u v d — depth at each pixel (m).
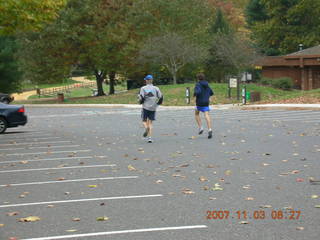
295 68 49.84
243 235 6.05
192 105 36.31
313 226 6.34
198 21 55.25
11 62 56.00
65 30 49.84
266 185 8.73
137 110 33.25
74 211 7.36
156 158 12.11
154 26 52.53
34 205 7.80
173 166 10.93
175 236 6.08
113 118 26.45
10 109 20.41
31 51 53.66
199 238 5.98
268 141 14.51
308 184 8.71
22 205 7.81
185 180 9.38
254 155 12.06
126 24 52.44
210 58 52.94
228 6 75.44
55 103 48.94
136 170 10.59
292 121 20.38
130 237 6.07
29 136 18.52
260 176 9.52
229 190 8.43
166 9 52.09
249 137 15.59
